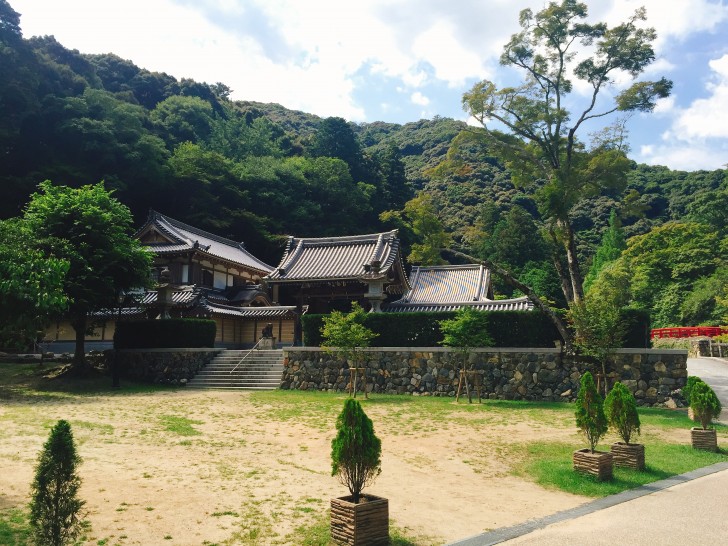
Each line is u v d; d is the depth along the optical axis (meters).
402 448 11.26
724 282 45.06
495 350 19.19
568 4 19.91
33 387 20.08
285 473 9.02
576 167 21.14
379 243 30.80
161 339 23.91
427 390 19.66
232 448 10.84
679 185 85.12
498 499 8.02
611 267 57.69
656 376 17.56
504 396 18.72
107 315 30.97
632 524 6.73
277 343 35.16
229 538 6.04
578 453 9.28
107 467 8.86
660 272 52.94
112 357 24.66
